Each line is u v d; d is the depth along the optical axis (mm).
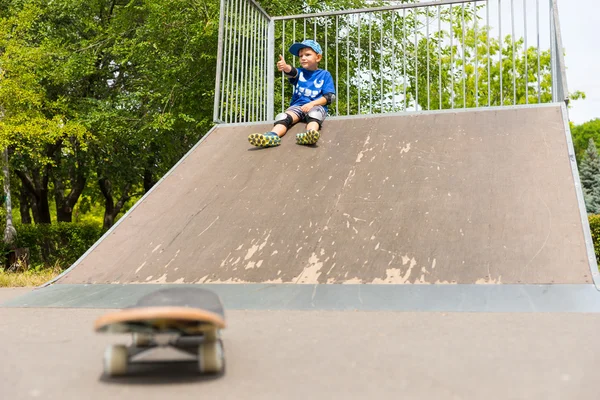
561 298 3045
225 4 6664
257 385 1706
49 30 14664
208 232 4191
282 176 4809
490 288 3219
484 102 18688
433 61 12641
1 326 2881
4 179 11602
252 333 2553
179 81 13164
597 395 1580
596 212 26312
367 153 4984
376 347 2238
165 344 1834
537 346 2211
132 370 1892
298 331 2590
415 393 1619
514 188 4113
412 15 12273
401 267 3514
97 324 1612
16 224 13375
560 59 5531
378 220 3990
